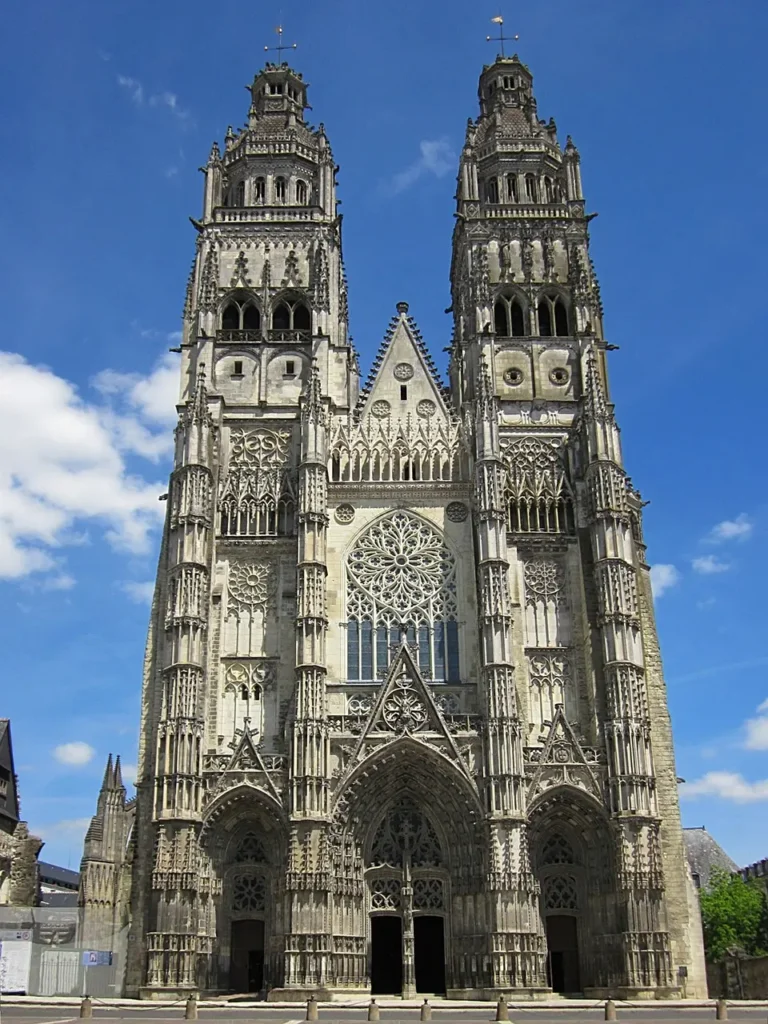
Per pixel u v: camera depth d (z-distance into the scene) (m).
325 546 81.94
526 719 80.94
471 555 85.62
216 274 95.94
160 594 85.56
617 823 73.88
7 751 106.94
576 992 74.19
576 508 87.00
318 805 73.06
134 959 72.94
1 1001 62.34
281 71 112.12
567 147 103.88
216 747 78.62
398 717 76.94
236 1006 62.03
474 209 100.56
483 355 90.81
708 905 123.44
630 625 79.81
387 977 77.38
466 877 73.94
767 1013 54.00
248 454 88.94
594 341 93.44
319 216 100.50
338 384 92.50
